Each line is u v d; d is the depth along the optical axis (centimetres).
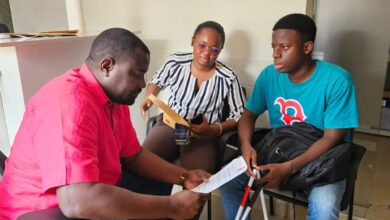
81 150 87
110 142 107
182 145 167
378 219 192
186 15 212
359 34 196
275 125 169
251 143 162
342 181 138
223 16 200
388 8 192
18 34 168
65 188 85
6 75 156
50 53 170
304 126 150
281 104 160
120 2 228
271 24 189
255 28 194
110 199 89
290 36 140
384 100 293
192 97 182
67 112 89
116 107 114
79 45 192
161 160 137
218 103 181
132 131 130
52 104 90
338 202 132
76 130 88
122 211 91
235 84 179
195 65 181
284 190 145
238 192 155
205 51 171
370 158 258
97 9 237
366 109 223
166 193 138
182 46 220
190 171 136
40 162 88
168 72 188
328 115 144
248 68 202
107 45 98
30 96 160
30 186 95
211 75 180
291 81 154
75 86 95
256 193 136
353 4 190
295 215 198
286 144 146
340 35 196
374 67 208
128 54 98
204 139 172
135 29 230
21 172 97
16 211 98
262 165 141
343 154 132
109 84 101
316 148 139
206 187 121
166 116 164
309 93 149
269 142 149
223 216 195
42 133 89
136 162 133
